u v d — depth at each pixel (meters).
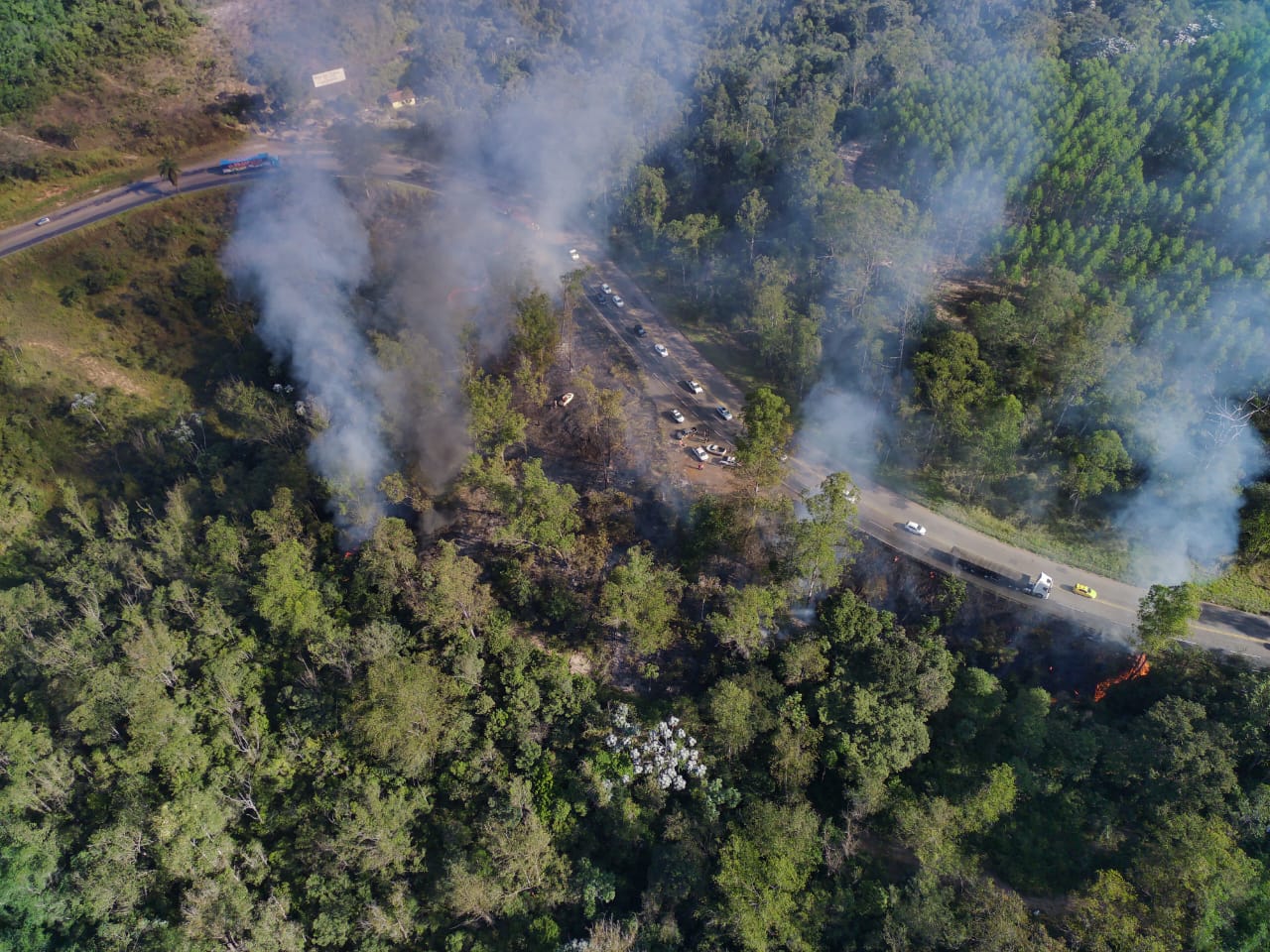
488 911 92.31
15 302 177.25
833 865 96.19
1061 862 96.81
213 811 97.38
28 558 141.38
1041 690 106.50
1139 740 99.94
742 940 86.81
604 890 93.06
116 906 93.94
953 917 88.44
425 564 121.94
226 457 151.38
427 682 103.50
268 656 116.69
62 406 161.75
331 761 105.38
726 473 135.88
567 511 120.75
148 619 119.56
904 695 105.94
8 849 94.88
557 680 109.19
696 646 116.56
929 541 125.75
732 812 100.25
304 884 96.88
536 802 100.94
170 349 178.00
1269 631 114.44
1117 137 167.25
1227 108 170.12
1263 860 91.88
